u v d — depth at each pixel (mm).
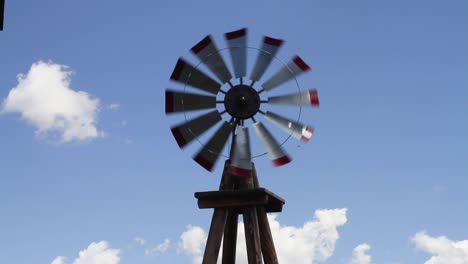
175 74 15148
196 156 14805
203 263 14641
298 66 15234
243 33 15297
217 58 15203
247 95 15133
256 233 14703
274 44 15273
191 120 14938
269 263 15016
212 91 15148
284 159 14727
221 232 14859
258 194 14688
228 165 15344
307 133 14914
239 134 14961
